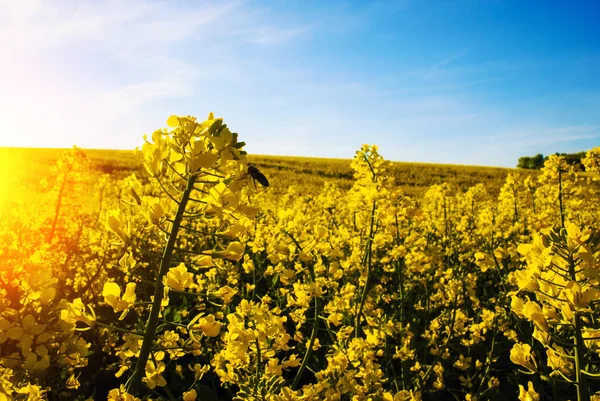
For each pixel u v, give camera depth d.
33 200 15.20
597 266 1.89
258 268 6.68
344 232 6.05
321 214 10.70
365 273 5.18
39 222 8.05
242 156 1.95
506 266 6.96
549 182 6.84
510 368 5.26
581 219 7.15
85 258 7.41
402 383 4.50
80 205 7.16
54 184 6.71
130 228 1.97
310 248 3.51
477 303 5.84
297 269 4.57
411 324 5.80
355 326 4.50
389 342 5.02
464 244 7.78
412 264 5.54
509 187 9.54
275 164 47.25
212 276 5.66
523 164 76.12
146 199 1.96
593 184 6.73
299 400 2.64
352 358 3.58
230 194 1.96
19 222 8.90
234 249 2.04
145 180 10.82
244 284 6.18
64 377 2.95
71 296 5.63
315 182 33.97
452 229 9.80
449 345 5.06
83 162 6.73
